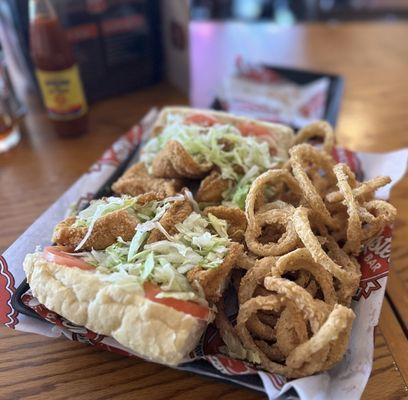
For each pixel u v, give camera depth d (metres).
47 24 0.43
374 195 0.34
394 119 0.52
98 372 0.26
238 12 1.08
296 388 0.21
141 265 0.25
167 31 0.56
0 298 0.28
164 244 0.27
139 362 0.26
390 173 0.36
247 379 0.22
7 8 0.51
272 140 0.39
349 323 0.23
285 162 0.37
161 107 0.56
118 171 0.39
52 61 0.44
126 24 0.54
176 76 0.59
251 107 0.52
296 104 0.53
